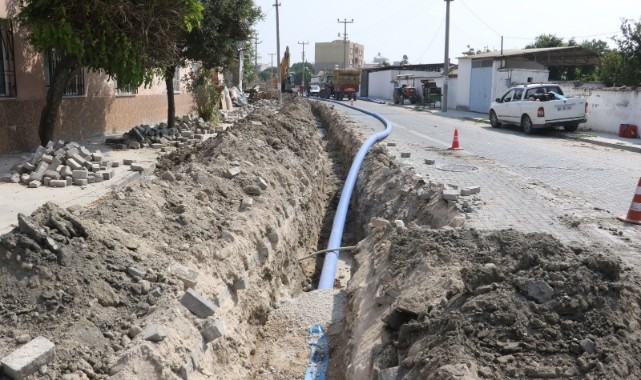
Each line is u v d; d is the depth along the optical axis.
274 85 50.38
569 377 3.24
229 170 8.18
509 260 4.60
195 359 4.30
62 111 13.85
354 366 4.41
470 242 5.26
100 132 16.12
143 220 5.85
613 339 3.40
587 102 21.91
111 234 5.11
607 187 10.22
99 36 11.03
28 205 7.96
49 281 4.24
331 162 15.97
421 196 8.62
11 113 11.82
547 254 4.47
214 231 6.26
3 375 3.46
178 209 6.39
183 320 4.46
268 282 6.88
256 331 6.06
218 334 4.62
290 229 8.36
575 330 3.54
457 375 3.14
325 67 109.75
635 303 3.72
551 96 20.42
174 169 9.08
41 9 10.61
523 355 3.44
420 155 13.55
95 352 3.87
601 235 7.07
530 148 15.92
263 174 8.77
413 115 29.44
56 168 9.70
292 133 13.65
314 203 10.95
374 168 11.07
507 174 11.21
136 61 11.72
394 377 3.63
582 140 18.64
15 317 3.96
